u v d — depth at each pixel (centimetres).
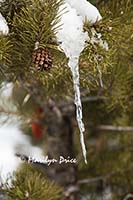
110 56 160
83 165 258
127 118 251
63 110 237
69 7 150
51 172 238
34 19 147
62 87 196
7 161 204
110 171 257
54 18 147
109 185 260
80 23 150
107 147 267
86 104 239
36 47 152
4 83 202
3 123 243
